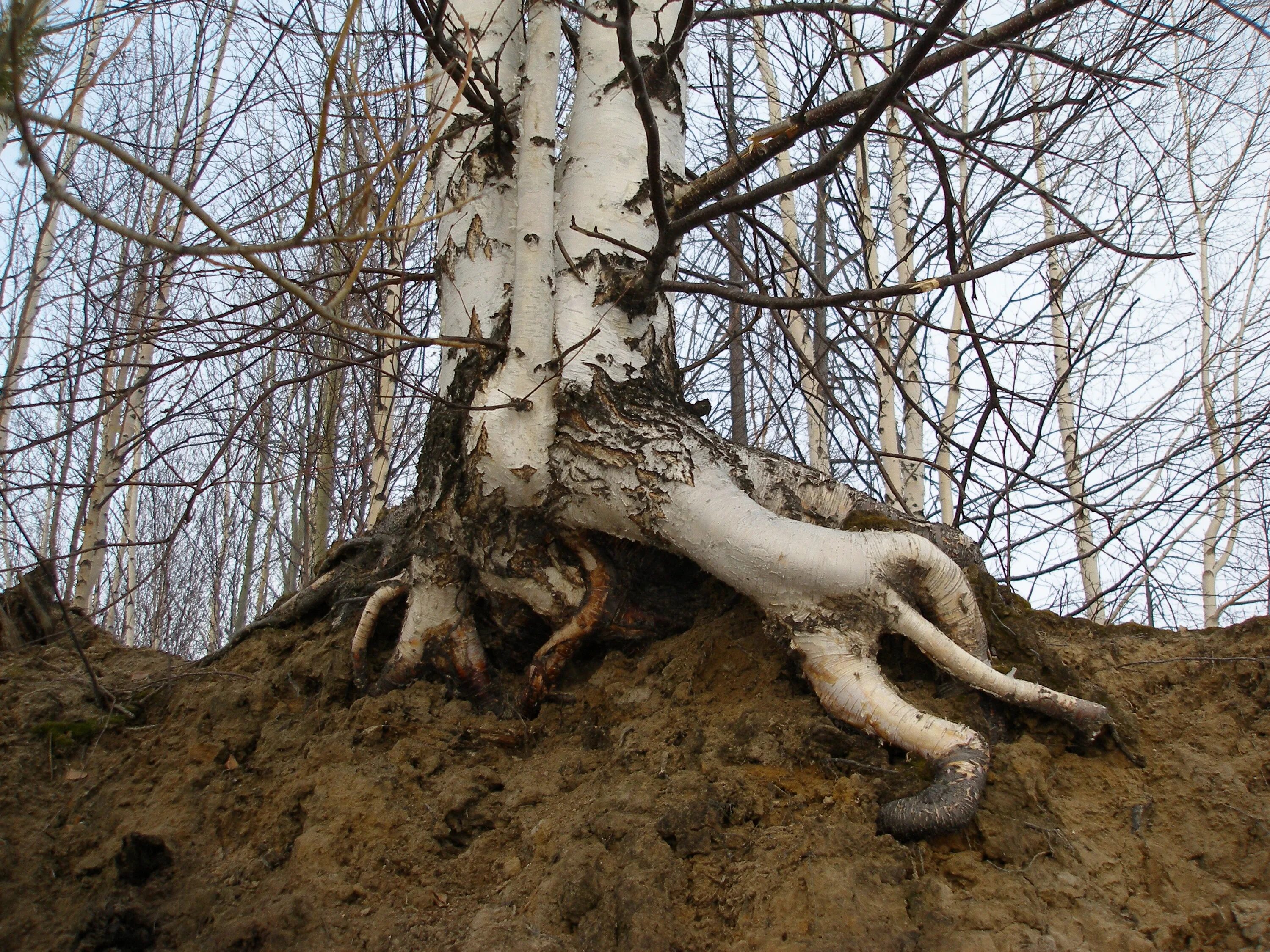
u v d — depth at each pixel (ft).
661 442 12.25
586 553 12.96
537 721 12.75
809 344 27.55
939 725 10.51
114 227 5.62
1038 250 11.94
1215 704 12.06
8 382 16.81
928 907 8.92
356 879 10.53
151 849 11.31
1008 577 16.80
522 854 10.63
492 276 13.26
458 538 12.90
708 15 14.79
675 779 10.75
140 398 24.61
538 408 12.27
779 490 13.62
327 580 16.98
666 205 12.19
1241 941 8.71
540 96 12.50
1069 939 8.65
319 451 26.63
